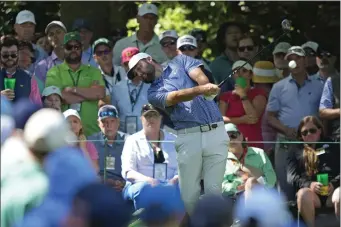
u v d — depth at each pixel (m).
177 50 35.19
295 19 44.97
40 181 16.94
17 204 16.75
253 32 44.94
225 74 37.81
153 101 27.23
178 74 27.14
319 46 39.81
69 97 33.59
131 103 34.41
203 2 47.19
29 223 14.87
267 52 39.22
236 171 30.00
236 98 34.62
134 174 29.78
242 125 34.59
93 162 29.89
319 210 30.50
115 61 38.25
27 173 17.03
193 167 27.12
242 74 34.94
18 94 31.86
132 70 27.52
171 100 26.73
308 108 35.94
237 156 30.53
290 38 44.22
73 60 33.91
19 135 18.06
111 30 43.16
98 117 31.64
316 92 36.12
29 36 37.88
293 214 30.50
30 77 32.28
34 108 18.59
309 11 44.78
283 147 31.75
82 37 37.25
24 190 16.84
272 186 30.53
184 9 48.00
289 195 31.41
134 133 32.03
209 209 14.44
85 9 41.19
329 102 35.53
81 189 13.93
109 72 35.88
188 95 26.41
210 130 27.05
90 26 37.69
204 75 27.02
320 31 44.34
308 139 32.12
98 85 33.88
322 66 37.09
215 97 27.89
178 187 27.28
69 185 14.80
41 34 39.44
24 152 17.44
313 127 32.12
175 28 48.00
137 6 44.88
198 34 39.56
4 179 17.11
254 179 29.59
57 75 33.94
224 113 34.62
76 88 33.66
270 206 14.44
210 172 27.12
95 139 33.12
